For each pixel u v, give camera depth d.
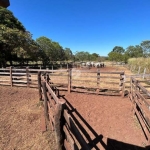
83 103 5.88
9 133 3.70
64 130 2.26
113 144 3.50
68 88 7.16
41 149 3.12
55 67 24.25
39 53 22.05
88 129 4.09
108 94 6.88
